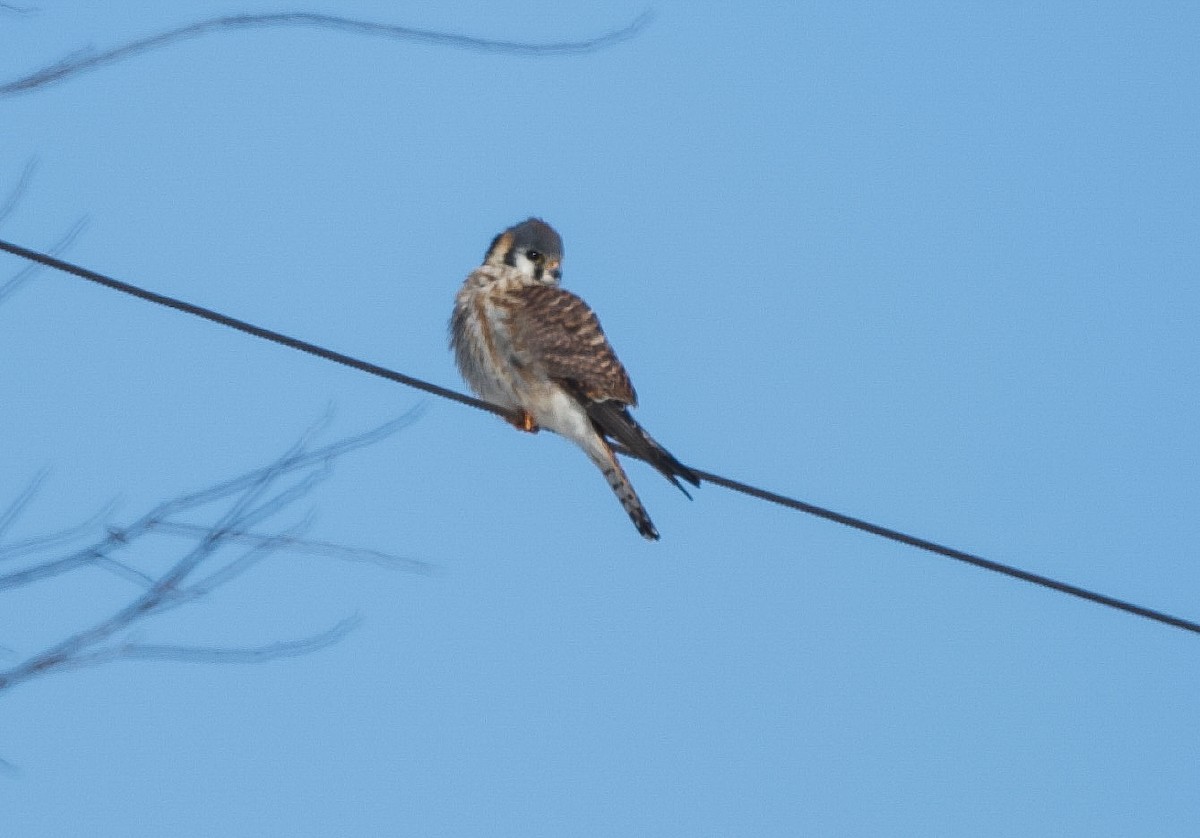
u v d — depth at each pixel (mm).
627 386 12797
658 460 11414
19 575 4902
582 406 12523
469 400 10727
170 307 8891
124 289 8734
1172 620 9992
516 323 12836
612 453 12516
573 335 12695
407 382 10312
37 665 4891
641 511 12281
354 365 9875
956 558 10016
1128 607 9961
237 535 5246
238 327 9211
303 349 9609
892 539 10148
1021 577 9852
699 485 10508
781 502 10398
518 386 12797
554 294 13070
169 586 5078
